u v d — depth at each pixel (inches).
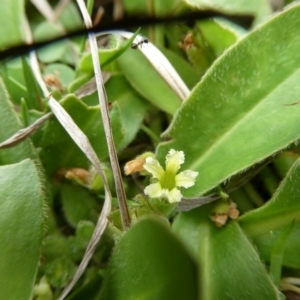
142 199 2.3
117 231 2.4
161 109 2.9
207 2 3.0
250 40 2.5
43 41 3.3
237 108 2.5
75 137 2.5
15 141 2.4
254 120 2.4
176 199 2.3
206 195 2.5
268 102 2.4
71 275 2.3
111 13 3.5
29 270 2.0
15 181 2.1
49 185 2.6
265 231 2.4
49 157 2.7
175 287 2.1
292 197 2.3
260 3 2.9
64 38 3.3
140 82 2.9
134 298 2.1
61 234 2.5
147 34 3.2
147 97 2.9
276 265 2.3
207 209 2.5
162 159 2.6
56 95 2.8
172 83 2.8
